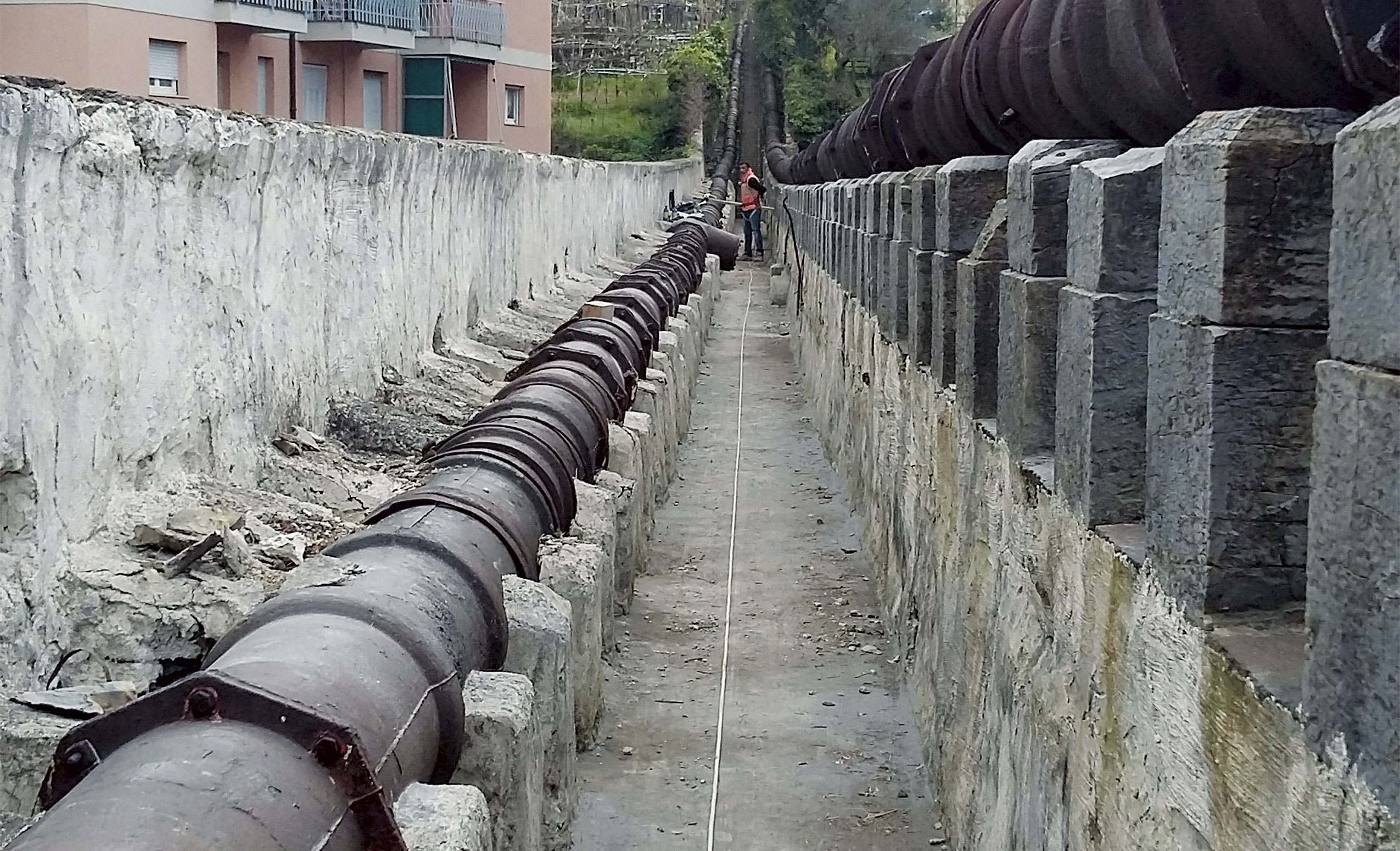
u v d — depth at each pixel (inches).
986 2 267.1
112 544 220.1
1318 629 97.4
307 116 1045.2
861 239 429.7
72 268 210.7
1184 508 124.0
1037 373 186.7
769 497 476.7
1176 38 139.1
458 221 475.8
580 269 780.6
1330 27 114.4
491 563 185.5
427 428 344.8
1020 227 192.2
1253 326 117.5
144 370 237.3
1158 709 129.9
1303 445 118.1
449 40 1170.0
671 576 379.2
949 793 233.8
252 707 115.1
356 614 146.6
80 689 188.4
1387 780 88.2
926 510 280.4
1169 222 128.9
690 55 1983.3
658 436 444.5
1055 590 169.5
